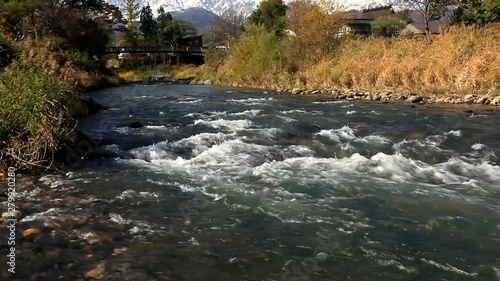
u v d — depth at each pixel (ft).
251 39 102.63
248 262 12.86
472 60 56.59
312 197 19.02
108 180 21.18
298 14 90.53
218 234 14.90
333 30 85.92
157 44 228.02
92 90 84.43
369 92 62.13
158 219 16.10
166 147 28.71
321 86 74.90
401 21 154.92
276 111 45.80
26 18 117.08
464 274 12.53
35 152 22.26
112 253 13.01
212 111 46.70
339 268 12.72
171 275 11.87
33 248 12.95
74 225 14.99
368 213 17.16
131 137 31.76
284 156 26.71
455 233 15.38
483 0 85.05
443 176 22.50
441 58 60.49
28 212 16.11
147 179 21.56
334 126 35.81
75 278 11.35
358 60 73.10
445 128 33.76
